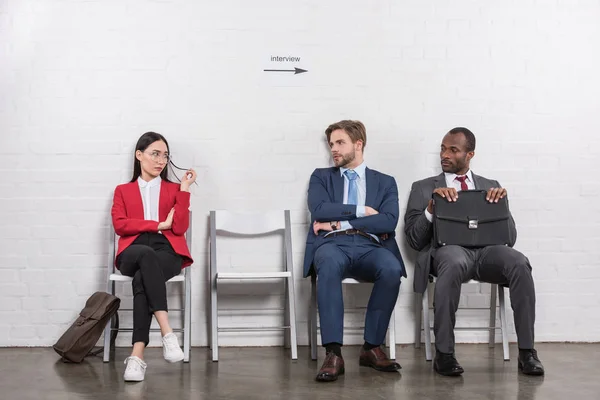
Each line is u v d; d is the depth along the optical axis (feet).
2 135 13.76
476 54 14.39
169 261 12.31
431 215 12.91
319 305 11.58
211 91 14.07
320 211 12.81
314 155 14.21
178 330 12.73
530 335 11.75
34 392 10.21
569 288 14.43
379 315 12.03
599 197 14.48
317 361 12.62
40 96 13.82
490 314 13.94
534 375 11.50
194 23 14.05
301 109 14.21
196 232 14.02
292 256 14.11
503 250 12.17
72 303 13.83
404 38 14.30
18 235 13.76
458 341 14.30
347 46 14.25
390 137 14.29
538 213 14.42
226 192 14.08
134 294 11.50
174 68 14.01
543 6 14.46
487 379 11.21
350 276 12.85
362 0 14.26
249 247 14.14
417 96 14.32
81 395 10.03
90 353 13.08
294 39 14.20
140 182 13.16
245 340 14.05
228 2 14.10
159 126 13.98
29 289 13.78
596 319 14.43
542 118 14.46
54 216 13.82
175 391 10.30
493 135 14.39
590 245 14.46
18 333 13.75
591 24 14.51
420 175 14.30
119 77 13.93
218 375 11.41
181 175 14.02
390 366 11.77
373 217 12.67
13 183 13.78
